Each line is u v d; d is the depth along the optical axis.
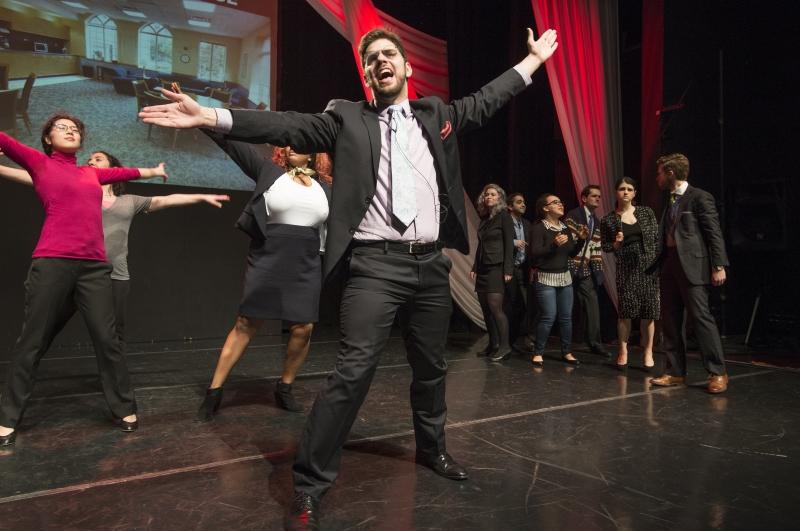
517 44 7.13
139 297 5.56
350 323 1.72
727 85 6.27
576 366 4.36
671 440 2.48
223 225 5.98
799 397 3.34
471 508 1.75
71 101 5.09
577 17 6.13
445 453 2.08
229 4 5.73
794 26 5.98
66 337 5.17
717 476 2.05
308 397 3.25
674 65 5.98
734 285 6.06
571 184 7.42
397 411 2.94
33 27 4.93
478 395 3.33
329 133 1.73
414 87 7.13
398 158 1.74
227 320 6.02
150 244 5.61
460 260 6.79
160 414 2.84
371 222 1.73
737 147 6.29
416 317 1.86
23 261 5.01
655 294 4.16
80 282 2.46
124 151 5.32
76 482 1.93
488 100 1.91
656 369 4.24
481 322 6.83
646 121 6.16
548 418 2.83
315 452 1.67
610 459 2.23
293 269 2.76
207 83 5.67
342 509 1.73
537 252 4.41
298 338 2.87
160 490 1.87
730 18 6.28
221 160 5.82
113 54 5.26
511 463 2.17
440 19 7.46
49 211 2.41
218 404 2.78
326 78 6.97
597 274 4.92
